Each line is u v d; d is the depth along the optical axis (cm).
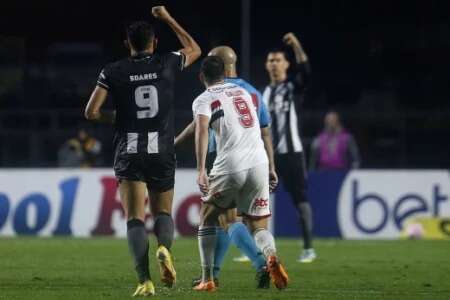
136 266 2334
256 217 2509
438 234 4991
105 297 2469
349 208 5031
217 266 2680
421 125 6919
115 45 7900
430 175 5025
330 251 4209
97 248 4241
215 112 2481
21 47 7819
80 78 7581
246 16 6769
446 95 7688
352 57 7919
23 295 2530
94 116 2381
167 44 7638
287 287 2756
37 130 7006
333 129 5528
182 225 4991
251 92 2719
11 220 5031
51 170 5059
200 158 2441
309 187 5056
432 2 8031
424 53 7856
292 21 8038
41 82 7506
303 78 3641
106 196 5025
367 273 3234
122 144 2367
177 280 2902
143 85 2359
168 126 2381
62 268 3338
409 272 3278
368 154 6919
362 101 7688
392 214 5016
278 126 3653
